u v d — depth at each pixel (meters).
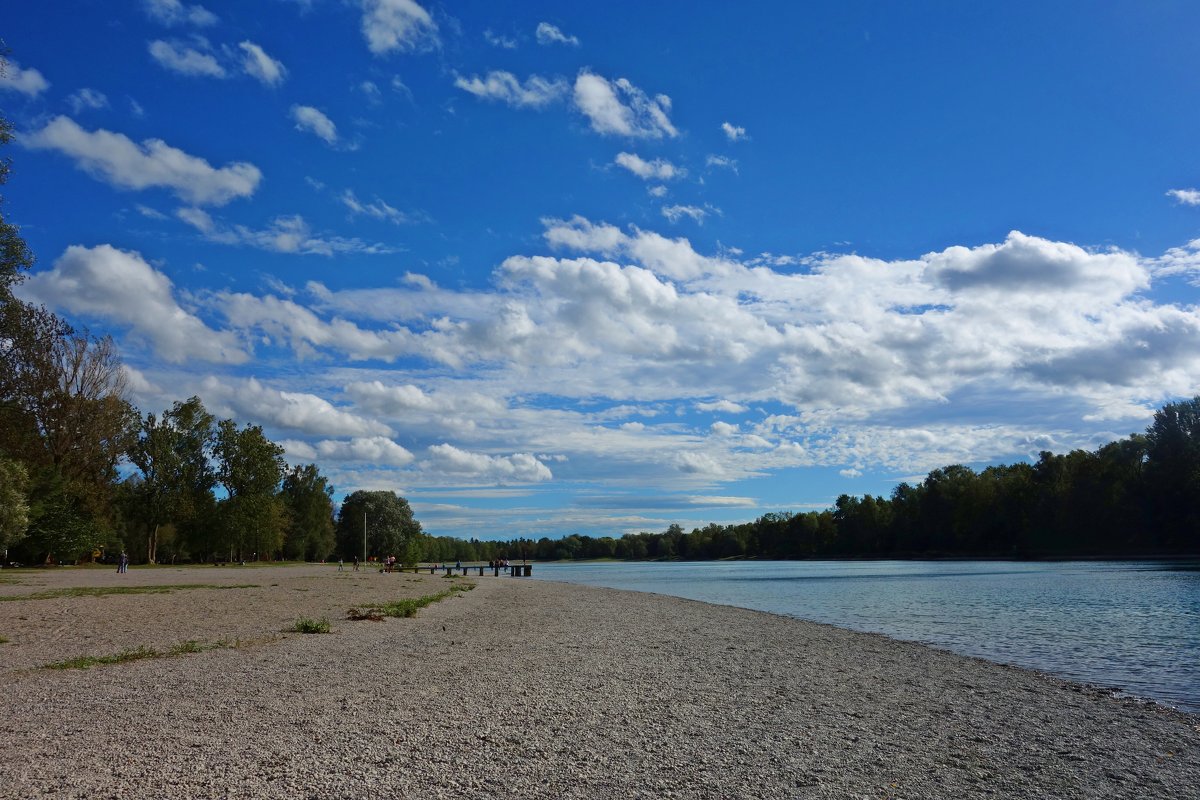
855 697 12.95
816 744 9.50
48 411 67.38
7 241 35.88
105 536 81.00
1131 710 12.46
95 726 9.61
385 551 144.50
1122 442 108.06
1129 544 102.06
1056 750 9.62
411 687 12.74
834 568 117.50
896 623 28.56
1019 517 121.19
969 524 132.50
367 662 15.60
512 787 7.41
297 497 131.00
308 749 8.58
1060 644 21.84
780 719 10.95
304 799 6.89
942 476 147.00
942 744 9.73
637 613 31.39
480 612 30.53
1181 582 50.72
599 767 8.18
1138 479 102.12
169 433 92.19
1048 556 112.94
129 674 13.73
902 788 7.80
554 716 10.71
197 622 23.23
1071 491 109.94
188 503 92.25
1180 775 8.57
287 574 69.56
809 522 195.38
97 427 70.31
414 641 19.66
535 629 23.83
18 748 8.51
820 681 14.61
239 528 96.88
